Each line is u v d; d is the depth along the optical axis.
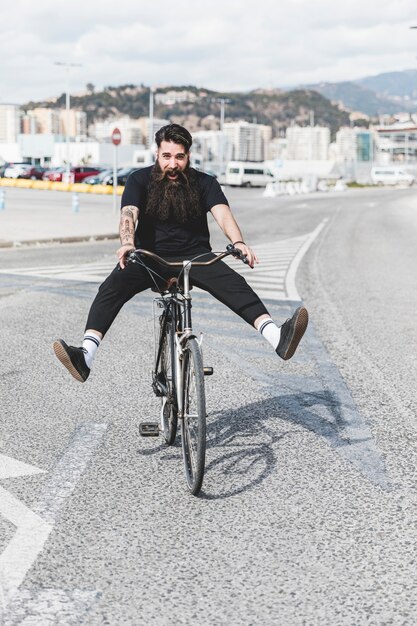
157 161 4.38
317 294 11.73
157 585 3.10
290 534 3.61
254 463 4.58
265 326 4.28
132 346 7.92
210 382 6.50
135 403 5.85
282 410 5.71
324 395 6.15
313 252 18.94
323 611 2.90
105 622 2.81
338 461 4.64
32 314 9.59
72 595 3.00
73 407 5.73
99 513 3.83
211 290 4.39
